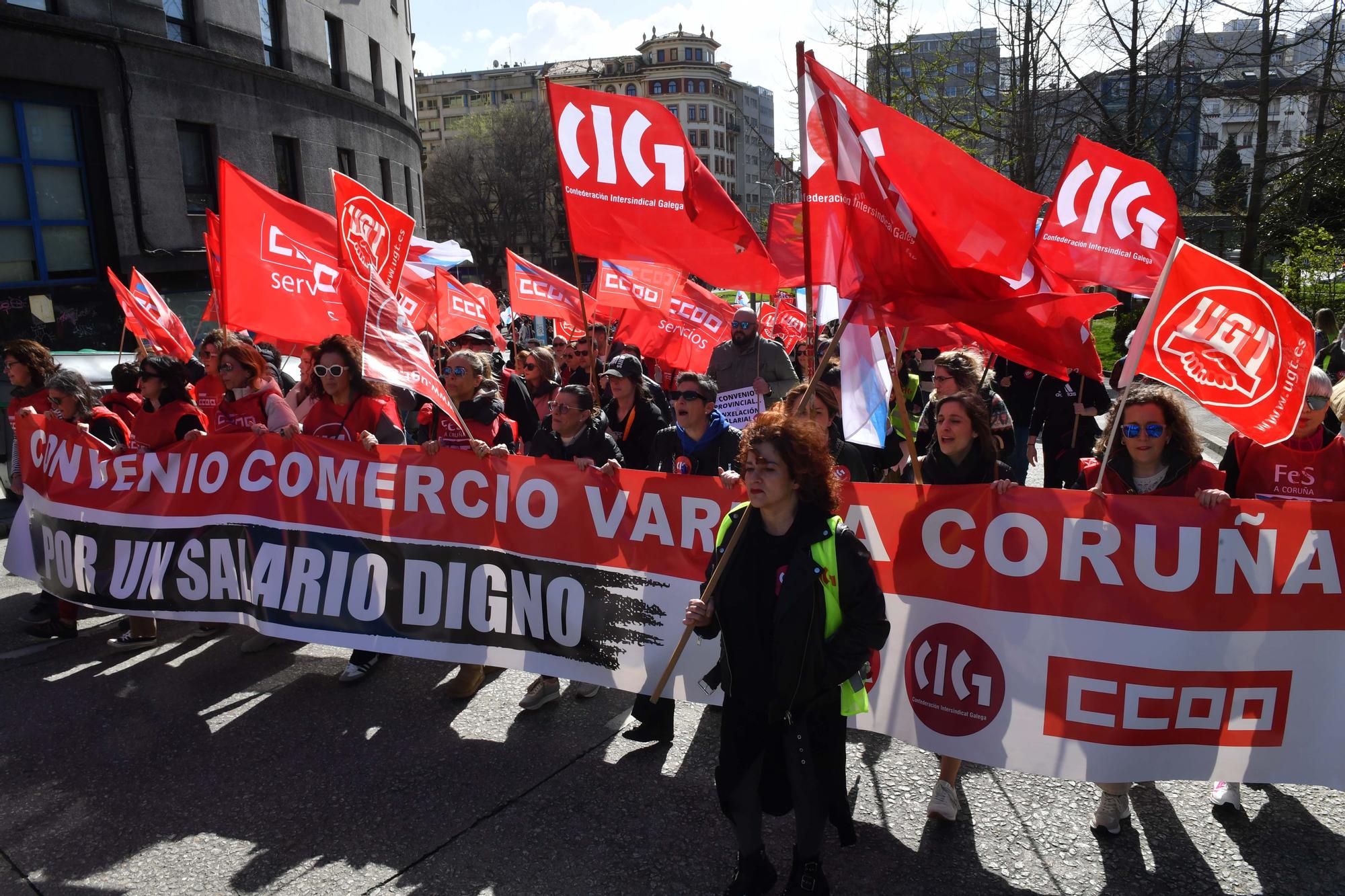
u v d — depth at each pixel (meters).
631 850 3.40
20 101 14.59
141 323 7.04
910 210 3.61
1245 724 3.38
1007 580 3.54
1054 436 7.55
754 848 3.01
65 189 15.38
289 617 4.89
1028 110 18.75
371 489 4.73
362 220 5.27
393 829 3.55
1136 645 3.40
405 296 8.92
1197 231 20.69
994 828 3.52
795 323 14.17
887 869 3.28
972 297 3.56
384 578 4.71
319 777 3.96
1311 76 18.38
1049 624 3.49
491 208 77.88
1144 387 3.63
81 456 5.42
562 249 79.81
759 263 5.57
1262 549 3.34
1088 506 3.44
